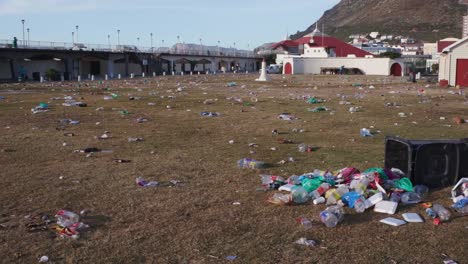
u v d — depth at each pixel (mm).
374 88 38375
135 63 80875
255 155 11609
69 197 8148
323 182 8367
